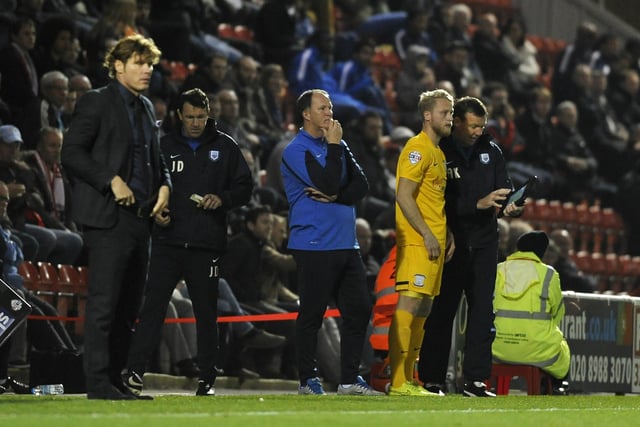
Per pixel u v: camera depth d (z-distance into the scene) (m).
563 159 71.50
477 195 33.31
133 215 25.62
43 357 33.53
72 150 25.41
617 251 71.50
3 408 22.73
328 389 45.03
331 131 31.81
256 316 40.69
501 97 70.50
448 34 75.88
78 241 42.22
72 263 42.22
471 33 83.56
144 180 26.09
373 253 51.00
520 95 76.69
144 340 30.17
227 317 40.94
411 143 31.92
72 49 49.09
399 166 31.92
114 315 25.92
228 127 51.00
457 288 33.69
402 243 32.12
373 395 31.81
